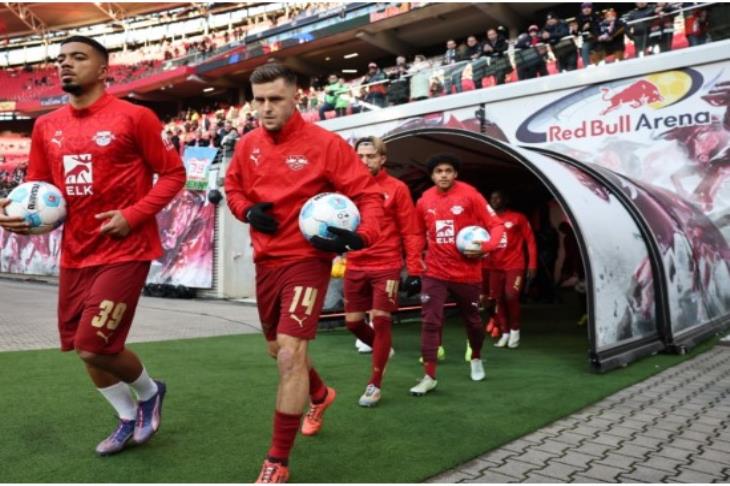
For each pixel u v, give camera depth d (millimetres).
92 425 3420
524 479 2678
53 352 5863
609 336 5273
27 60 40656
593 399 4152
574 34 10609
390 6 21156
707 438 3281
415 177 10203
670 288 6219
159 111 34594
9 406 3816
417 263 4340
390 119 11867
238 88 30766
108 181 2789
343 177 2736
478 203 4457
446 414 3762
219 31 33781
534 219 14156
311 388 3254
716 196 8375
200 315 10023
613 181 6820
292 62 26359
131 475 2658
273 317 2840
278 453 2455
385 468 2781
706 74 8516
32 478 2611
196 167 14180
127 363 2871
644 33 9375
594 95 9500
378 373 4023
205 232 14141
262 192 2738
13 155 39969
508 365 5543
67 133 2820
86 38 2775
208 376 4887
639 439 3268
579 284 8836
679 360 5613
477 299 4645
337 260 7480
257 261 2787
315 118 16484
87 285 2850
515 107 10320
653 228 6430
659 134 8875
